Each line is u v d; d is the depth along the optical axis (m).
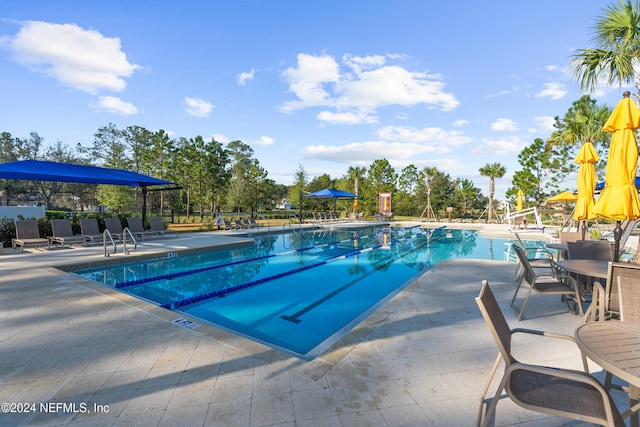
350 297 6.09
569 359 2.67
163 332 3.30
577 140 12.42
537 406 1.51
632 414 1.56
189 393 2.20
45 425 1.88
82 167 11.64
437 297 4.49
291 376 2.41
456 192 34.41
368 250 12.12
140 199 33.59
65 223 10.20
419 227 21.95
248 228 17.59
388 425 1.86
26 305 4.21
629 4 6.04
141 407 2.04
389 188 32.25
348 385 2.29
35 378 2.41
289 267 8.88
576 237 7.02
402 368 2.53
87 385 2.31
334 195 22.64
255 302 5.75
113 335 3.22
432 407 2.04
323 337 4.22
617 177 3.81
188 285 6.98
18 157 36.19
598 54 6.73
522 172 22.72
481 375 2.43
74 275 6.03
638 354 1.50
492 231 16.55
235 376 2.42
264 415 1.96
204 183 28.72
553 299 4.44
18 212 14.95
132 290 6.59
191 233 15.06
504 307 4.12
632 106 3.71
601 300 2.98
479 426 1.80
